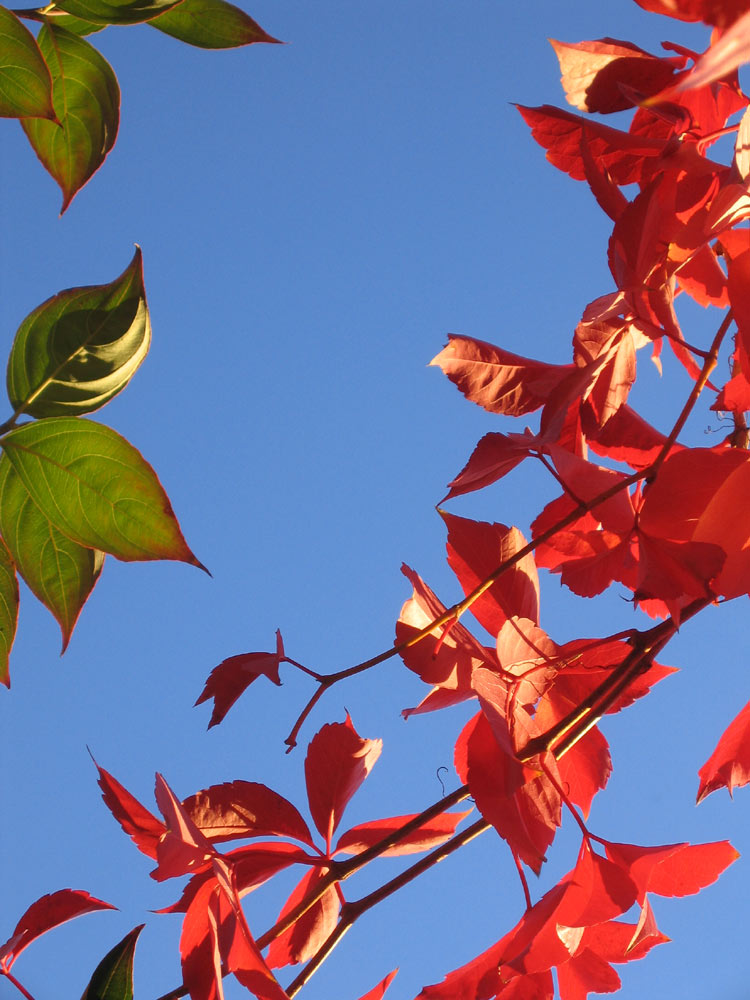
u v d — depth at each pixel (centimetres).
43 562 126
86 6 128
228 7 129
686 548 130
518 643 139
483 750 138
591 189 133
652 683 144
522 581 142
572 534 140
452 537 143
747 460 131
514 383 141
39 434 126
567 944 139
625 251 132
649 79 135
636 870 136
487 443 136
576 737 139
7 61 125
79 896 140
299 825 144
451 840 140
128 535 126
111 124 131
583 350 137
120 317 128
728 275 132
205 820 143
